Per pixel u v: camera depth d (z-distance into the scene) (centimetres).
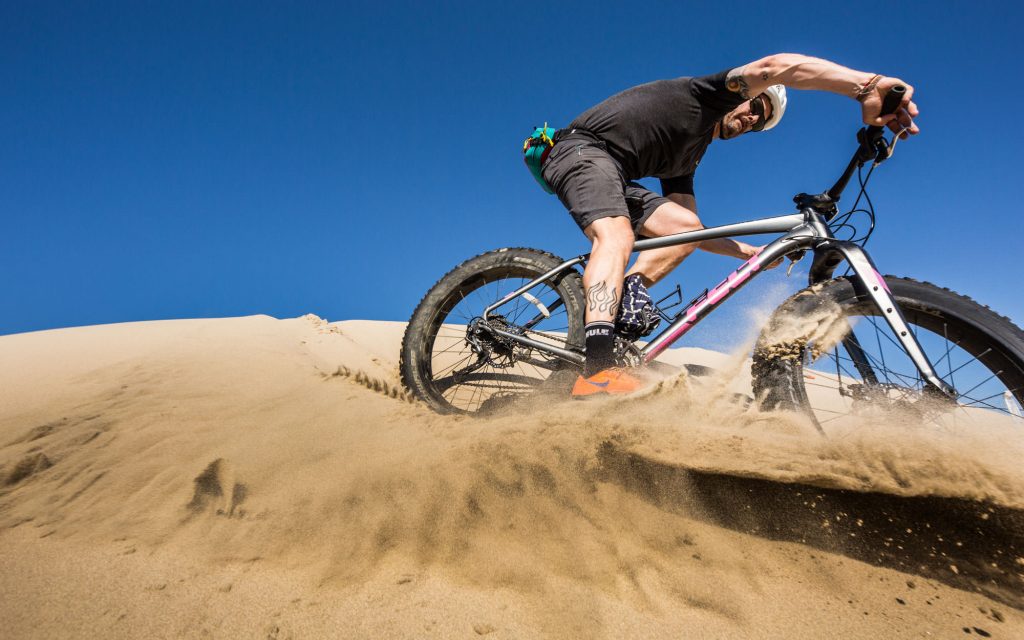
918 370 179
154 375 331
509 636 115
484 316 282
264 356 385
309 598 128
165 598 127
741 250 273
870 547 154
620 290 220
